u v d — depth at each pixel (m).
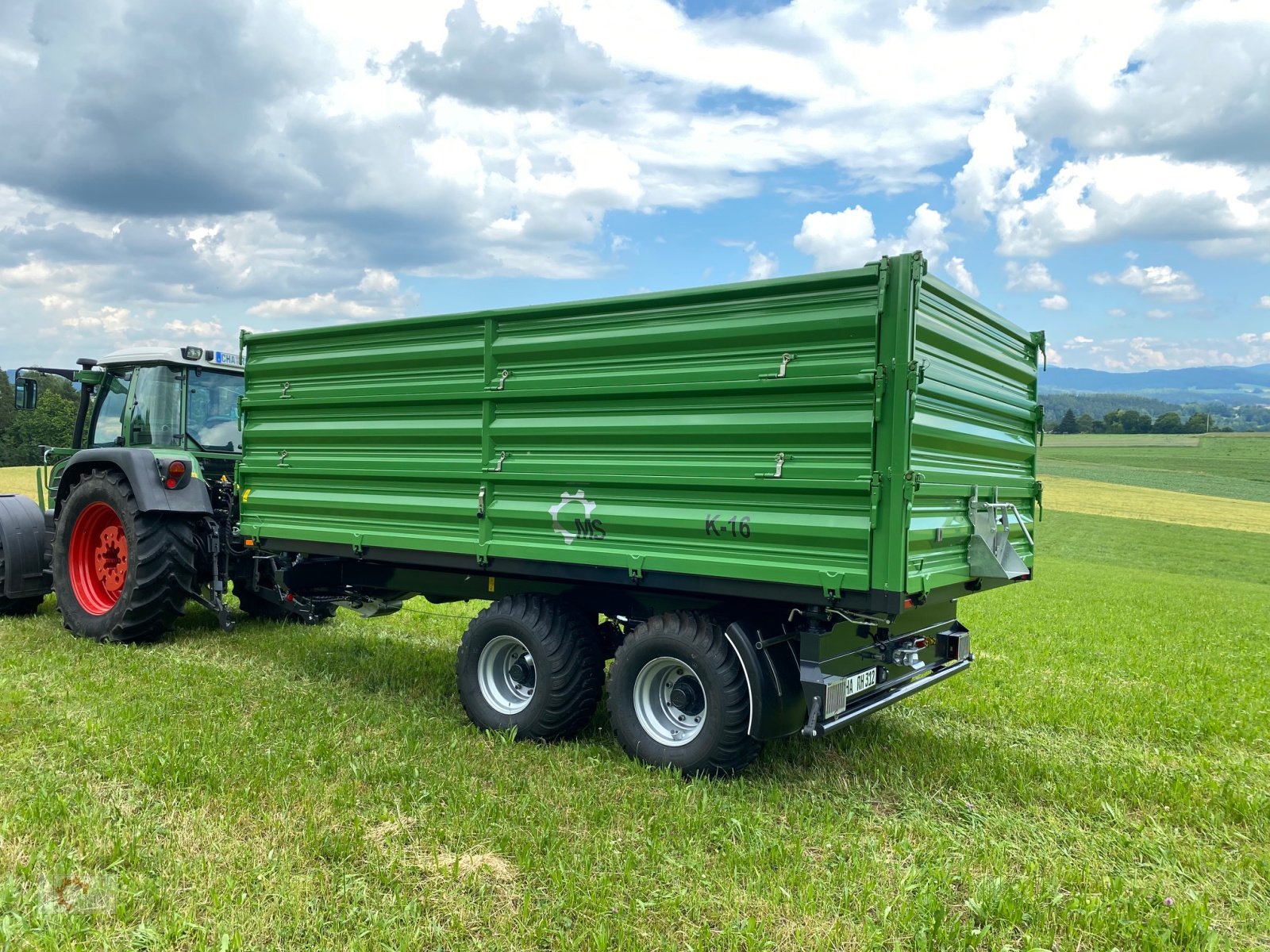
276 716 5.21
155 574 6.98
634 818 3.97
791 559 4.26
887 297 4.01
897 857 3.75
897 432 3.95
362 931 2.96
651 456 4.73
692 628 4.58
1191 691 7.25
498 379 5.27
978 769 4.87
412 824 3.82
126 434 7.91
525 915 3.08
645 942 2.98
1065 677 7.60
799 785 4.56
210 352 7.70
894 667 4.88
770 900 3.26
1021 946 3.12
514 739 5.02
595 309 4.89
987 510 5.07
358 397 5.93
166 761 4.32
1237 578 27.47
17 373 7.93
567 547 5.00
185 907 3.07
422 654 7.23
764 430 4.34
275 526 6.51
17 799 3.94
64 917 2.97
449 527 5.54
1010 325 5.49
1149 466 78.12
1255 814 4.38
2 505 8.02
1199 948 3.10
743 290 4.40
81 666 6.26
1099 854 3.91
